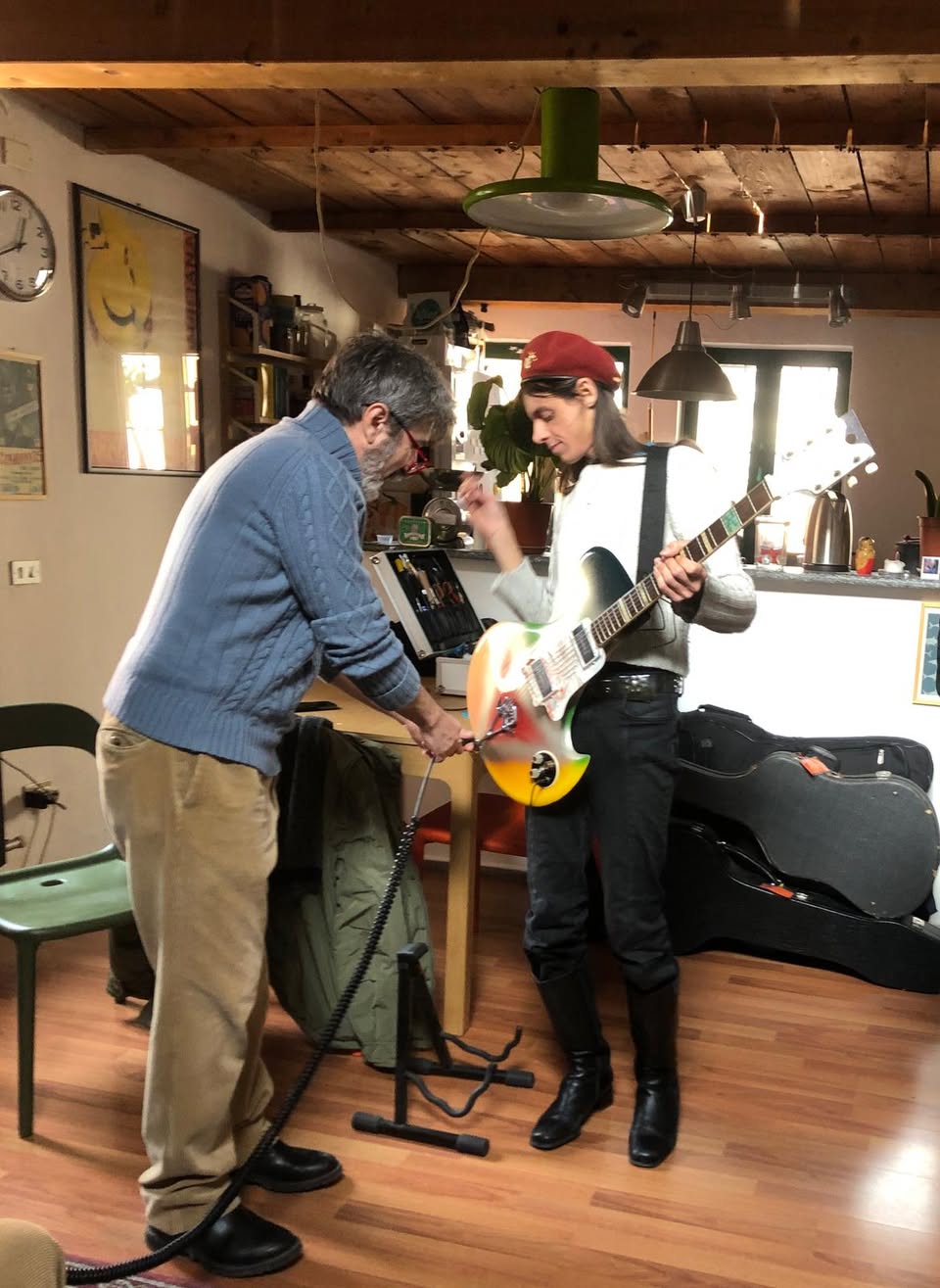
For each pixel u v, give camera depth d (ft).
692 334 15.94
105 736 5.56
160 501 12.74
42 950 9.73
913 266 17.62
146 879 5.48
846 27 6.43
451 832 7.98
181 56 7.18
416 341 17.17
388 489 15.11
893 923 9.27
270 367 14.12
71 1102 7.27
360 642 5.53
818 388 20.92
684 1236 6.07
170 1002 5.50
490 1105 7.33
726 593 6.12
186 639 5.38
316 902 7.81
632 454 6.53
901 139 10.87
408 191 13.98
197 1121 5.58
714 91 10.12
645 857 6.63
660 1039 6.92
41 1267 2.92
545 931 6.95
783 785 9.52
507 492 18.69
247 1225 5.78
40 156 10.62
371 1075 7.71
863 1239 6.09
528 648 6.67
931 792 9.91
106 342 11.65
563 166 7.95
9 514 10.42
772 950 9.77
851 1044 8.30
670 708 6.59
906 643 10.00
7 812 10.57
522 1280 5.70
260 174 13.10
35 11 7.32
